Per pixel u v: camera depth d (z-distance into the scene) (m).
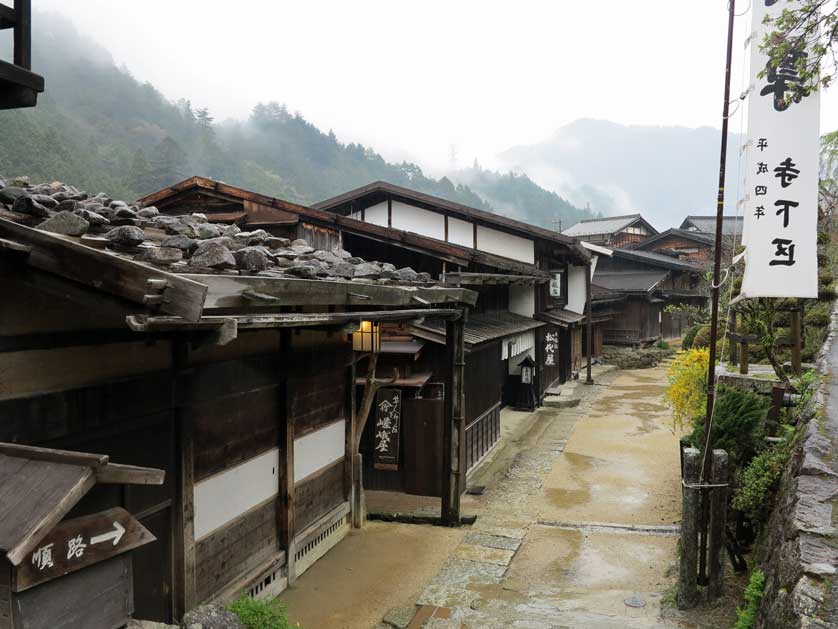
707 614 6.53
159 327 3.23
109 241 3.69
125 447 4.74
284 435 7.07
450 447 9.52
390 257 13.65
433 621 6.48
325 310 7.74
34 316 3.89
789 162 7.36
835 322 13.70
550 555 8.48
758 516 7.29
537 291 20.28
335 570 7.80
